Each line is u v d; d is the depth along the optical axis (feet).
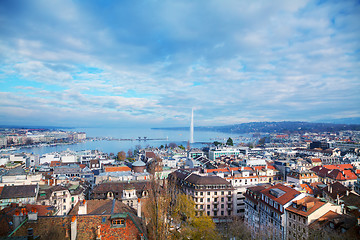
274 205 382.22
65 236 197.36
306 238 294.46
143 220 248.32
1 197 366.84
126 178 562.25
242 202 547.90
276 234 370.53
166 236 262.06
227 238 397.80
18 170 496.23
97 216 213.87
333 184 481.46
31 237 183.83
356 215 315.78
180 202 424.87
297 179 605.73
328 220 299.17
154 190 271.49
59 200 409.08
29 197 377.50
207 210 528.22
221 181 546.26
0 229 209.26
